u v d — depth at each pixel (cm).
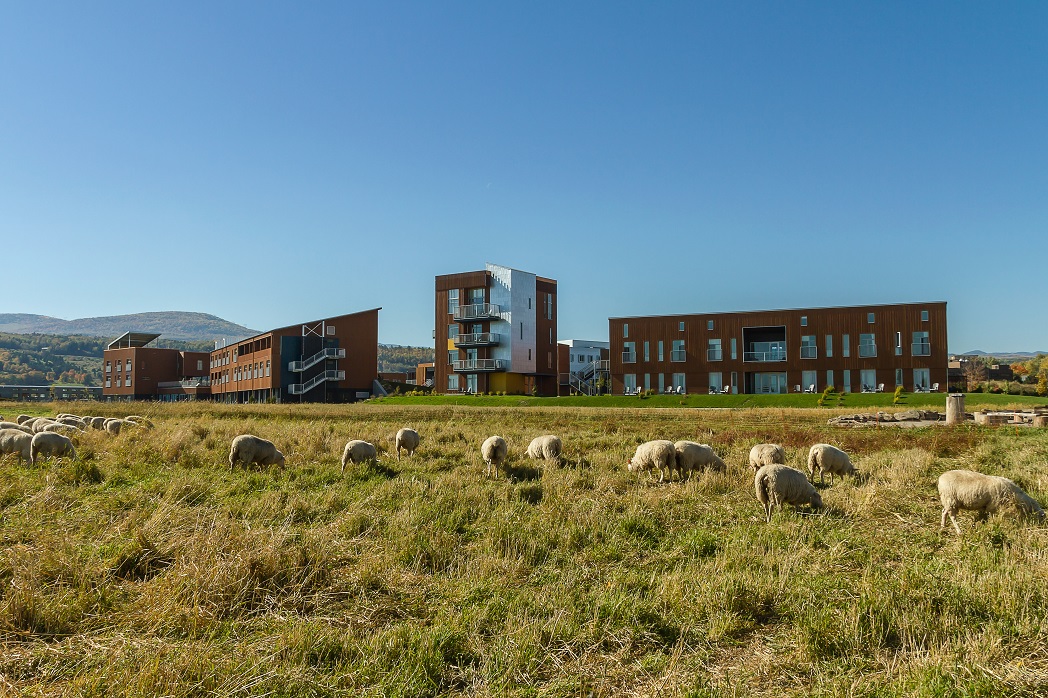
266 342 7712
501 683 477
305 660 495
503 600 614
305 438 1925
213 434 2053
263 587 623
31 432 1873
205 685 454
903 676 466
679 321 6469
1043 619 551
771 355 6206
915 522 948
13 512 853
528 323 7444
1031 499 892
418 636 529
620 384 6606
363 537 824
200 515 884
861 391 5828
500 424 2998
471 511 981
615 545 802
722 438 2159
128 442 1689
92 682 443
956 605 583
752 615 594
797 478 1005
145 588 602
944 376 5591
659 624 571
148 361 10869
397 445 1709
